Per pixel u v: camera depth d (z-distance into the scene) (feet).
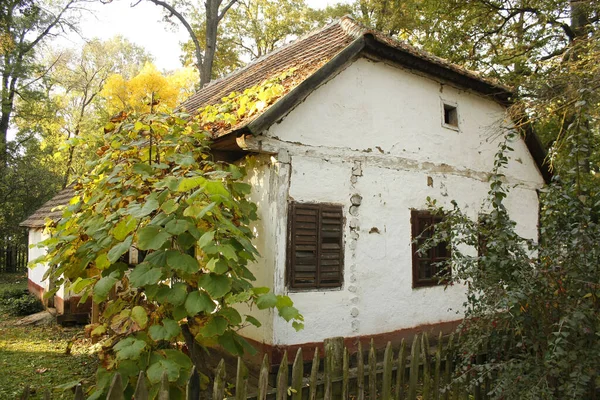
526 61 43.91
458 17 50.62
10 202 67.56
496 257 13.30
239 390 10.99
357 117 22.39
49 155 87.04
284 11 84.02
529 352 13.50
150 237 12.57
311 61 23.32
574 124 13.87
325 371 12.98
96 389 11.50
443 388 13.93
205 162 17.39
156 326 12.00
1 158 71.26
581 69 25.94
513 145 31.32
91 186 17.54
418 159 25.07
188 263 12.69
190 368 11.93
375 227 22.57
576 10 40.50
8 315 36.01
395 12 63.31
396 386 13.97
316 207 20.36
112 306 14.23
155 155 17.65
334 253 20.83
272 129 19.13
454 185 26.89
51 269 16.62
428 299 24.56
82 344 26.48
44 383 19.63
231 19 82.64
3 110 75.92
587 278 12.19
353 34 24.04
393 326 22.71
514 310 12.86
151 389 10.93
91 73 102.94
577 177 13.76
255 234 20.15
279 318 18.74
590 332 11.42
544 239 14.17
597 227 12.58
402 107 24.62
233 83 33.47
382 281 22.53
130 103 71.82
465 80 27.22
